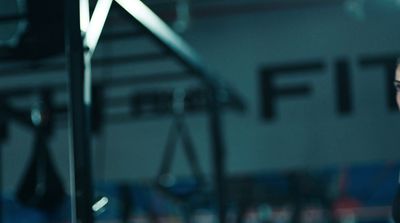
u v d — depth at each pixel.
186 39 6.23
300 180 7.51
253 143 6.16
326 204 8.16
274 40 6.18
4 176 6.29
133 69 6.01
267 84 6.17
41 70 5.13
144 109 6.16
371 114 6.02
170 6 5.65
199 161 6.18
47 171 4.12
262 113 6.16
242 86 6.20
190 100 5.79
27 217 7.93
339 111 6.06
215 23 6.22
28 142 6.30
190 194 5.37
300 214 7.50
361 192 8.77
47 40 3.22
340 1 6.11
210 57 6.21
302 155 6.09
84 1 2.73
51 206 4.11
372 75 6.04
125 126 6.25
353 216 8.84
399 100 2.54
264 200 7.82
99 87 5.75
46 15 3.12
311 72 6.12
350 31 6.09
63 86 5.84
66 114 5.86
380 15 6.07
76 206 2.66
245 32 6.22
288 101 6.14
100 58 5.30
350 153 6.02
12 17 3.14
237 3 6.14
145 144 6.25
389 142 5.98
